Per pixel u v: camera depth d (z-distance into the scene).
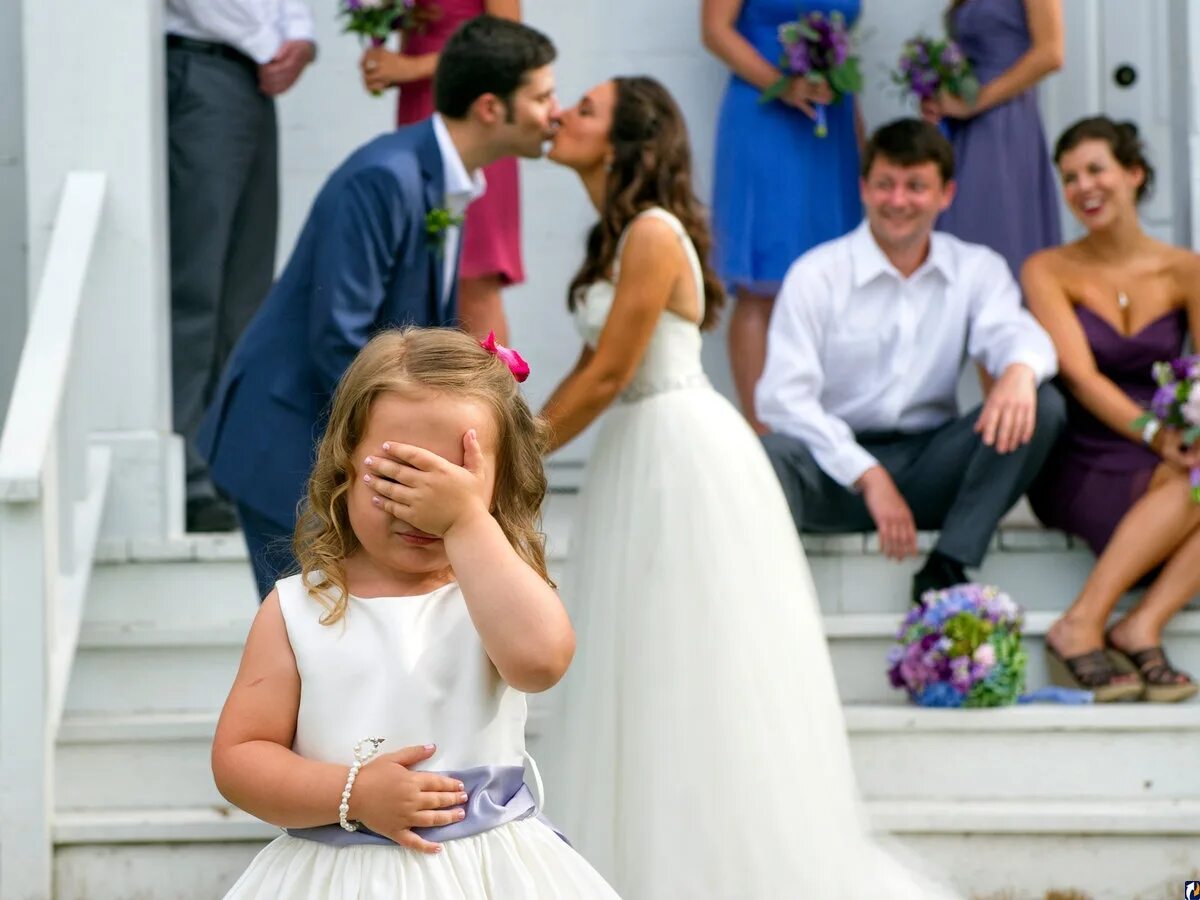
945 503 4.48
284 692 1.90
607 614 3.65
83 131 4.64
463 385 1.90
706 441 3.70
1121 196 4.60
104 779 3.88
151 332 4.64
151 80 4.68
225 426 3.65
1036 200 5.42
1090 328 4.60
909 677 4.07
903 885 3.51
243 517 3.69
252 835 3.66
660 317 3.80
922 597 4.23
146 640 4.20
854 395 4.62
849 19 5.50
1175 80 5.62
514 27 3.71
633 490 3.71
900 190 4.52
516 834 1.89
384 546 1.88
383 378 1.89
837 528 4.50
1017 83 5.29
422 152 3.64
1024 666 4.05
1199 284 4.60
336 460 1.91
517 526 1.98
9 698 3.56
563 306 6.17
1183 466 4.25
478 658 1.90
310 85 6.12
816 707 3.60
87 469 4.49
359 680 1.88
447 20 5.03
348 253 3.53
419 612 1.92
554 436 3.77
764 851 3.45
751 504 3.68
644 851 3.47
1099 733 3.97
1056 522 4.55
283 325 3.64
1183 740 3.97
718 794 3.47
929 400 4.62
